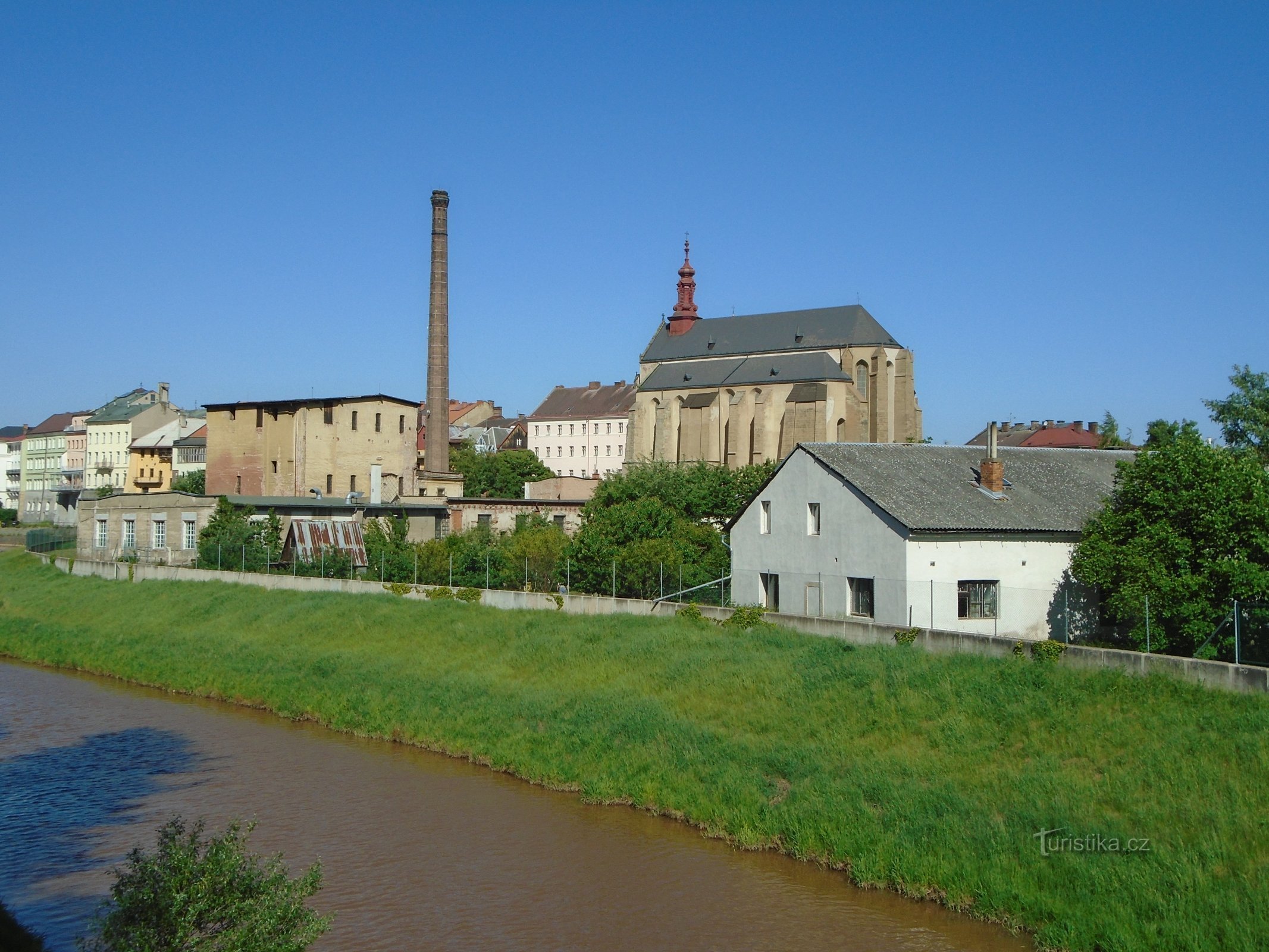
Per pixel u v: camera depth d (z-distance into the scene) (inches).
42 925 864.3
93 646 2039.9
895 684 1191.6
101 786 1235.2
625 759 1186.6
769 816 1008.9
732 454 4375.0
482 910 885.8
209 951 549.3
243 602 2193.7
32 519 6028.5
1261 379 2402.8
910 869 888.3
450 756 1334.9
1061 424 5329.7
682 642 1508.4
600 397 6845.5
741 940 820.6
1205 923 740.0
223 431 3644.2
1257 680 989.8
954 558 1477.6
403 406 3599.9
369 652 1792.6
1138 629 1263.5
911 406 4389.8
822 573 1603.1
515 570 2012.8
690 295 4953.3
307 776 1261.1
